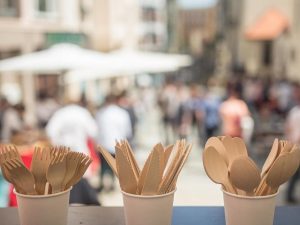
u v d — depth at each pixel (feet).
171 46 142.10
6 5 33.24
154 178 2.68
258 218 2.68
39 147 2.88
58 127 13.67
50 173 2.72
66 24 38.99
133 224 2.76
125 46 59.11
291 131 15.39
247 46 54.29
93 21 45.78
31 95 31.55
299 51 39.99
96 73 27.63
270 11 45.47
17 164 2.70
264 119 22.21
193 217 3.30
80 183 7.15
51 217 2.78
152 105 50.72
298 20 41.01
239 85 34.50
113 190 16.90
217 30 114.01
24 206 2.78
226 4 86.22
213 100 23.84
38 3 36.19
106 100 17.01
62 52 21.13
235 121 19.34
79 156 2.84
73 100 14.80
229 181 2.80
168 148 2.94
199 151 22.94
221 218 3.28
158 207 2.71
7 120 17.90
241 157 2.67
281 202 14.66
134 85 59.06
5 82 30.81
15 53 33.73
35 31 35.50
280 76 41.93
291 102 23.03
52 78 32.04
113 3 51.62
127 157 2.85
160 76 84.74
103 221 3.23
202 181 15.98
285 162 2.64
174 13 145.18
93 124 14.01
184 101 26.20
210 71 109.29
